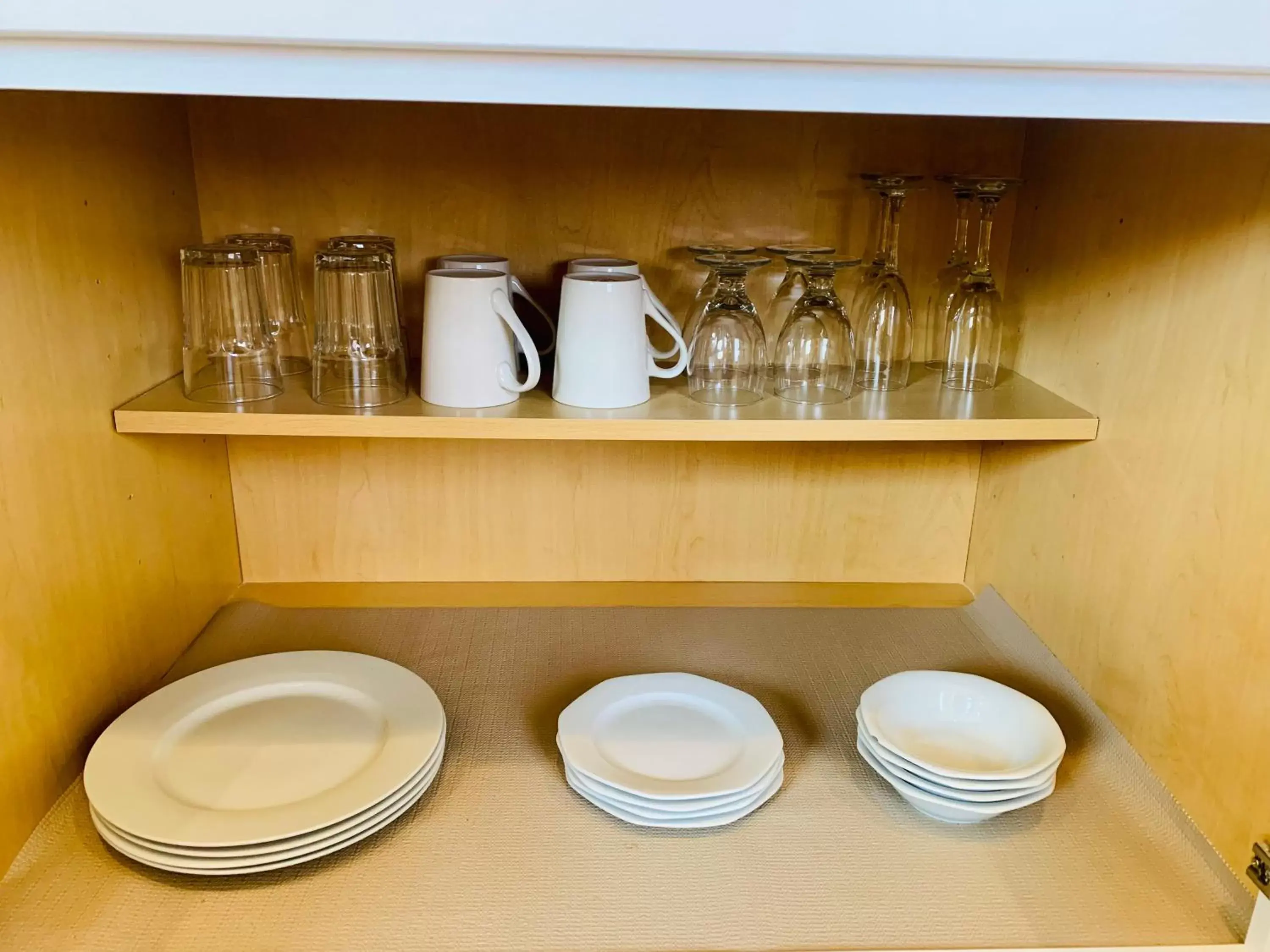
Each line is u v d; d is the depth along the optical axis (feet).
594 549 4.08
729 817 2.71
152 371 3.23
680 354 3.18
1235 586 2.53
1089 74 2.13
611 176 3.52
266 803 2.63
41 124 2.59
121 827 2.47
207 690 3.11
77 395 2.79
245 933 2.34
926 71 2.11
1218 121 2.19
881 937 2.39
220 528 3.84
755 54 2.01
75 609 2.81
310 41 1.97
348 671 3.26
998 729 3.05
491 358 2.99
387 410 2.99
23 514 2.55
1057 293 3.41
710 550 4.10
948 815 2.75
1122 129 3.01
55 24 1.91
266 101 3.40
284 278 3.43
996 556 3.94
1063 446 3.40
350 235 3.54
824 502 4.06
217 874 2.44
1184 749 2.75
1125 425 3.02
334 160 3.47
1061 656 3.43
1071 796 2.88
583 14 1.96
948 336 3.47
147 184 3.15
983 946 2.37
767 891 2.52
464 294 2.94
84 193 2.80
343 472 3.92
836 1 1.98
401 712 3.02
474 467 3.93
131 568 3.13
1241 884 2.50
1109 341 3.09
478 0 1.94
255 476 3.91
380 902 2.45
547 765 3.00
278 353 3.42
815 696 3.37
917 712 3.12
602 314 2.95
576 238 3.58
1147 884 2.57
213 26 1.93
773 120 3.50
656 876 2.56
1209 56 2.04
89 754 2.75
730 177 3.55
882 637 3.76
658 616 3.89
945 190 3.64
